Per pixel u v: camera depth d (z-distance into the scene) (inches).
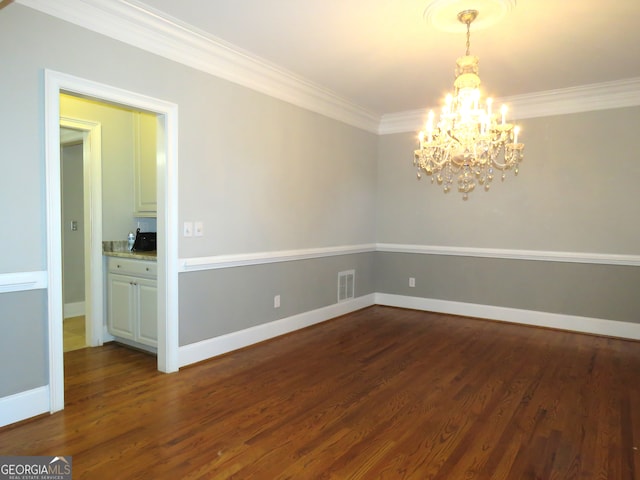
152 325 136.7
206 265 131.8
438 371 129.6
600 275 170.4
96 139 150.3
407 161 212.1
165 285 122.8
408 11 104.6
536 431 93.4
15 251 90.7
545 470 79.0
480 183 190.4
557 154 176.4
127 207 163.5
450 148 115.0
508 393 113.7
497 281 192.2
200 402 105.5
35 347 95.1
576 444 88.2
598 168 168.9
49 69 94.2
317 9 104.5
